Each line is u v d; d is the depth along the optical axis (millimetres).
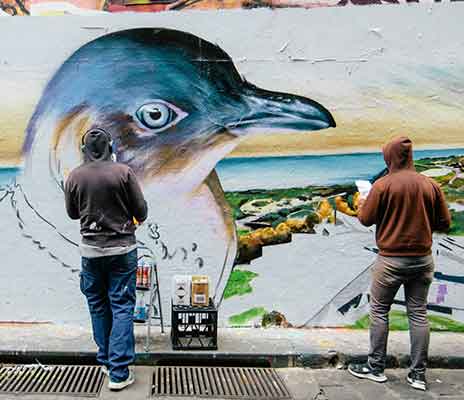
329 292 4840
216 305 4859
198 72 4758
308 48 4727
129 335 3846
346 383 3994
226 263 4852
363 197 4250
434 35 4684
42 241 4883
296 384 3973
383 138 4750
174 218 4836
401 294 4809
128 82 4773
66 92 4801
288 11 4703
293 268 4848
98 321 3994
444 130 4719
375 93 4730
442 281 4785
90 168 3838
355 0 4910
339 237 4812
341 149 4766
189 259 4852
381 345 3986
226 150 4797
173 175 4816
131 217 3963
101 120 4801
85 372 4102
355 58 4723
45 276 4891
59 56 4785
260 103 4758
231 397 3750
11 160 4852
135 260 3957
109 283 3926
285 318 4855
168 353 4234
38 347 4316
